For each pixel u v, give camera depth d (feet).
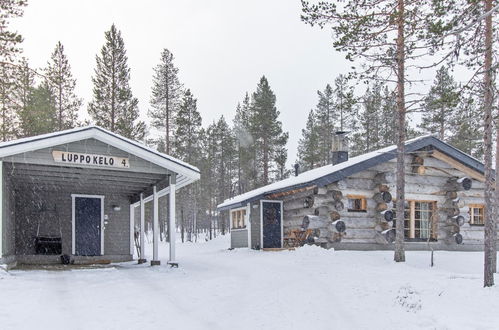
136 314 24.86
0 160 41.06
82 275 39.83
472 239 68.59
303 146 163.63
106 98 112.68
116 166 46.60
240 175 170.71
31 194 60.13
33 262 57.57
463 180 66.90
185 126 140.05
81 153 44.98
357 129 147.54
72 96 117.19
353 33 47.37
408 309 26.07
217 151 165.07
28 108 87.56
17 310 24.58
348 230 61.57
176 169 48.85
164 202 154.20
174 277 39.78
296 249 59.98
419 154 66.03
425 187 67.10
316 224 60.80
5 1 60.95
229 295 31.30
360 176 63.82
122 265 53.26
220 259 61.31
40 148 42.73
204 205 178.91
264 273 42.60
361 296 30.25
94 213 63.31
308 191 64.95
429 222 61.41
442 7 36.35
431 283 33.30
